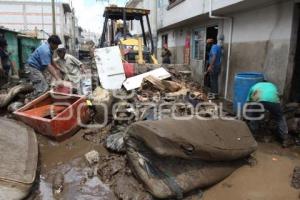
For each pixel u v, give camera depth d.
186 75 8.68
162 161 3.53
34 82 6.80
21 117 5.25
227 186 3.77
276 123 5.20
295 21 5.79
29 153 4.08
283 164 4.30
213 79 8.34
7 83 9.95
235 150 3.84
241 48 7.81
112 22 11.42
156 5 13.82
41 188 3.69
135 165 3.66
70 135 5.25
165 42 15.85
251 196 3.58
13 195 3.21
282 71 6.10
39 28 37.38
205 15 8.98
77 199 3.47
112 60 7.70
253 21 7.21
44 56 6.41
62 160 4.38
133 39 9.58
